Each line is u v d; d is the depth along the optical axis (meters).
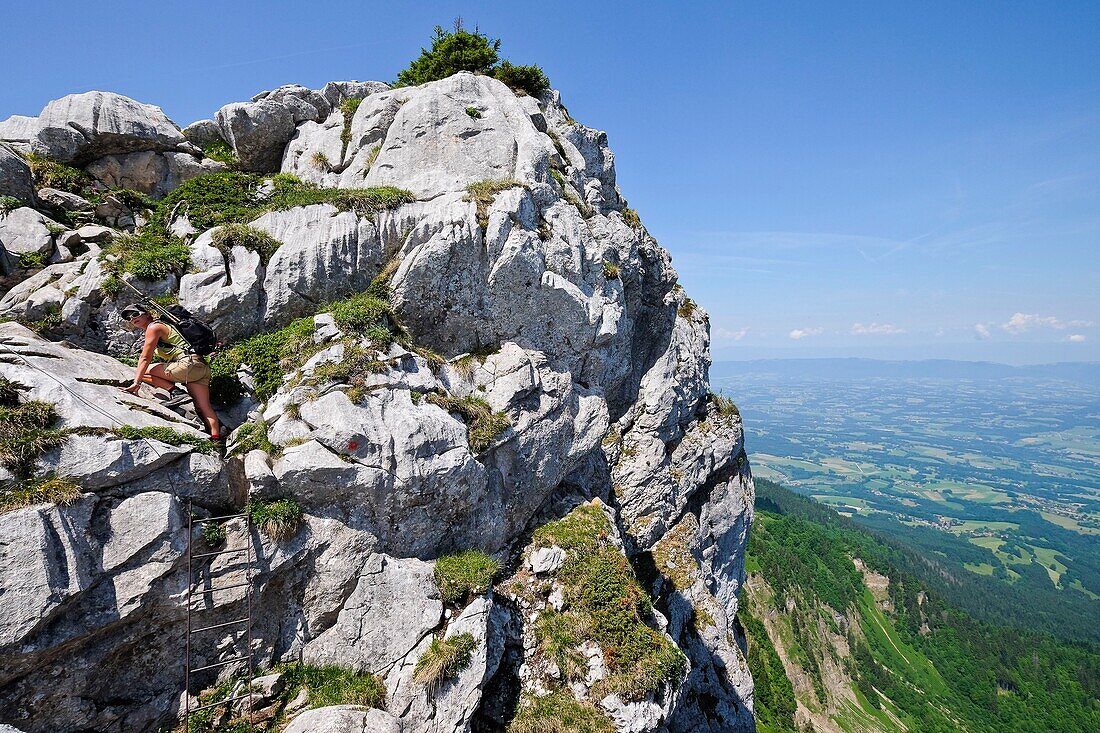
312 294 19.14
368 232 20.05
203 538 12.67
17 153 20.73
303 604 14.02
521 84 32.19
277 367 16.98
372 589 14.64
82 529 11.00
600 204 30.70
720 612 30.70
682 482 34.44
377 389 15.91
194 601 12.30
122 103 23.14
